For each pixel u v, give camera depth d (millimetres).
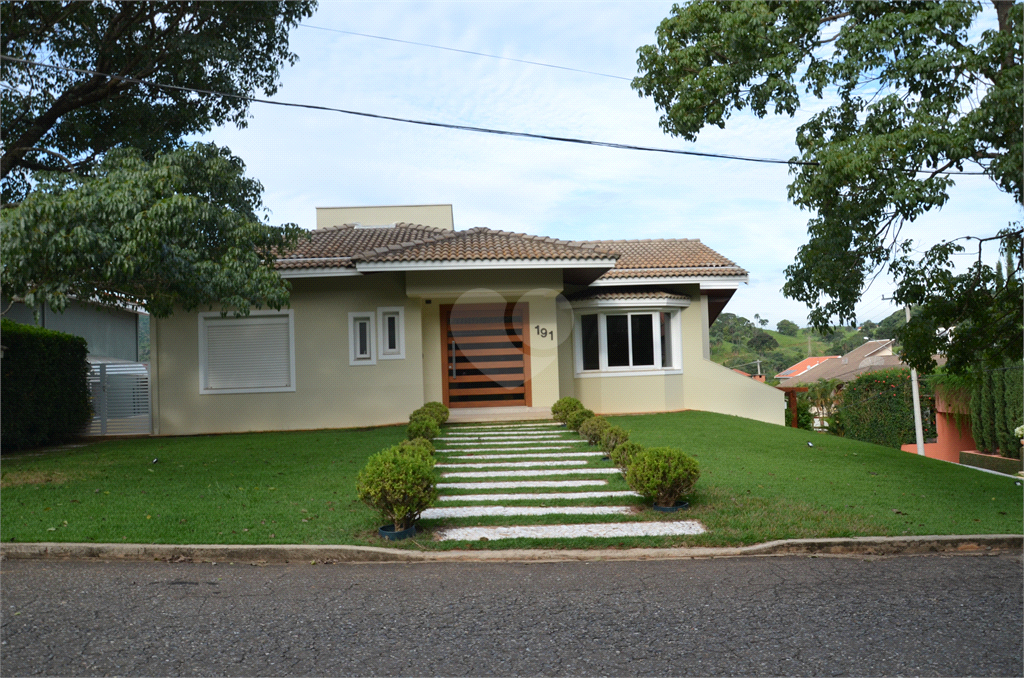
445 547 6359
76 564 5977
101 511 7426
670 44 10273
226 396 16359
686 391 19047
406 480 6535
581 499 8250
